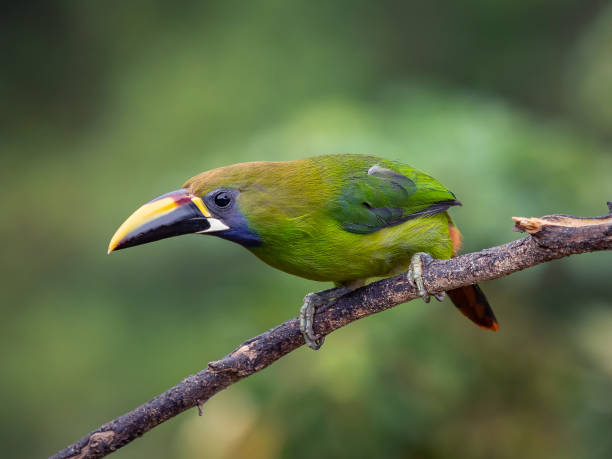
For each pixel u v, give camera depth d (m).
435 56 19.02
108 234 18.72
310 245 7.66
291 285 10.27
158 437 15.29
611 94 13.58
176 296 16.27
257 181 7.61
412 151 10.91
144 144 19.41
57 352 17.72
